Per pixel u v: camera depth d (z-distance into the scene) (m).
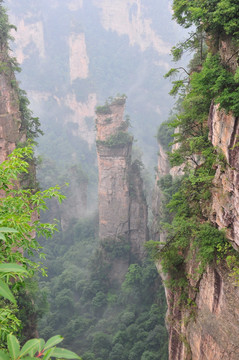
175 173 57.50
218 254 18.67
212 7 17.77
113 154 75.88
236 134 16.80
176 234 24.73
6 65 39.31
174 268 25.27
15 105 39.94
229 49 17.58
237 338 16.39
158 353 49.16
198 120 24.56
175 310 25.52
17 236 7.68
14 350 3.79
